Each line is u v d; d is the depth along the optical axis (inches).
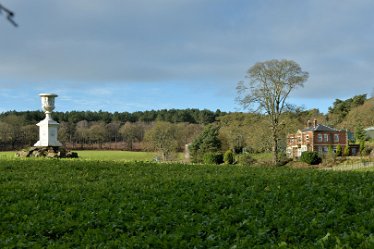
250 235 449.4
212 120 6195.9
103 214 553.3
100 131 5027.1
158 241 439.2
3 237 472.4
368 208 569.9
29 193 716.0
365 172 937.5
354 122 4355.3
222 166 1202.6
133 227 501.0
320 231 458.6
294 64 2437.3
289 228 464.1
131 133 5014.8
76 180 885.8
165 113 6702.8
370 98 5073.8
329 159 2659.9
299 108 2468.0
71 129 5068.9
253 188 708.0
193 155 3137.3
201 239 445.7
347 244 389.4
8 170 1057.5
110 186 786.2
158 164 1234.6
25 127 4382.4
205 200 639.1
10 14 150.4
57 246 439.2
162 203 623.5
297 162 2706.7
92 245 442.6
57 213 577.9
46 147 1768.0
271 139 2514.8
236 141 3181.6
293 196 632.4
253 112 2486.5
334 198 622.5
